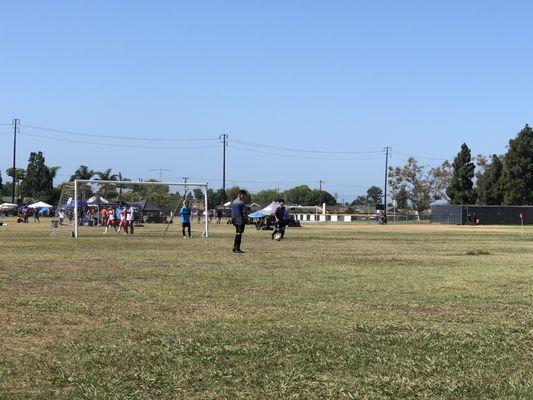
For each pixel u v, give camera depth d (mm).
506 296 10930
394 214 107812
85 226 44094
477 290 11641
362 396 5492
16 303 9578
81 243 25250
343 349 7047
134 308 9367
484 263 17312
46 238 29453
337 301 10250
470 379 6020
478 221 80562
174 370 6184
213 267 15359
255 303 9953
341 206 166750
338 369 6316
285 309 9453
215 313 9070
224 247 23250
